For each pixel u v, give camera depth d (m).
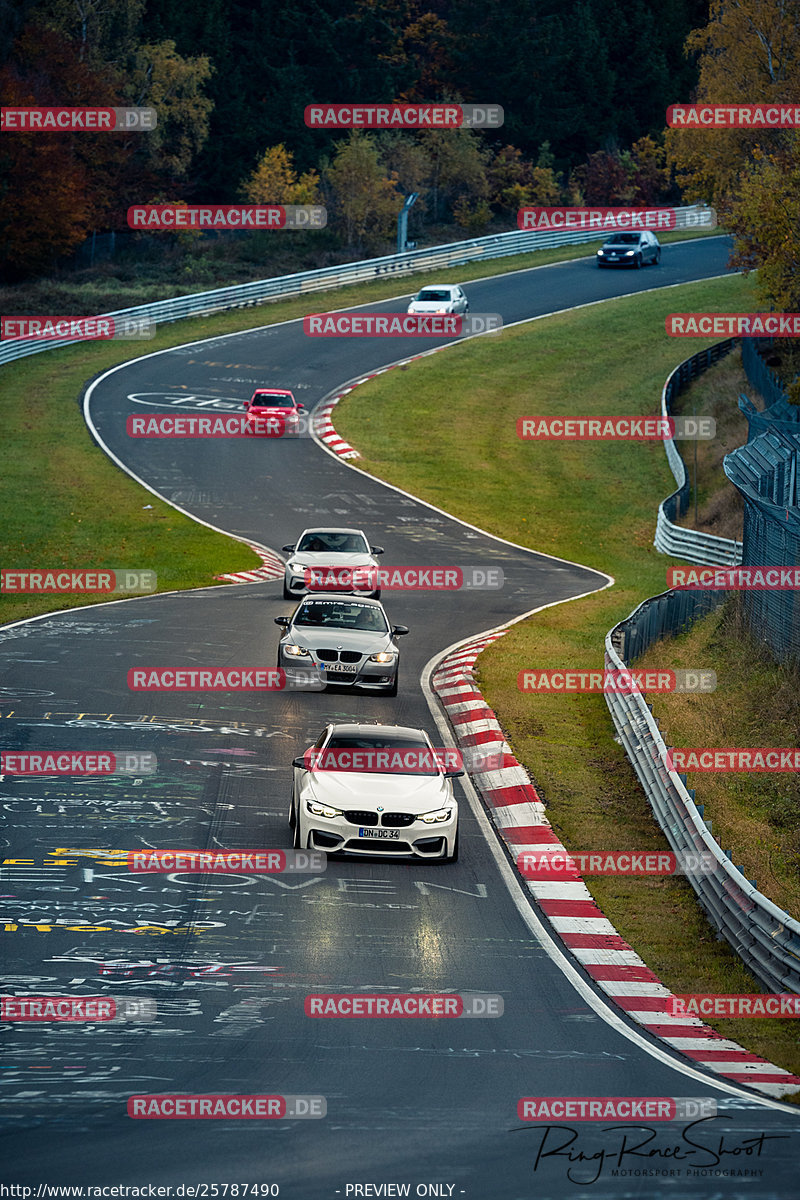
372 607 87.69
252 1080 32.59
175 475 170.38
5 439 180.75
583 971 44.34
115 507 154.50
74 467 170.38
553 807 64.19
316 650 81.81
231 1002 38.59
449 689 86.12
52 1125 29.11
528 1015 39.44
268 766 65.75
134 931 44.31
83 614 105.62
